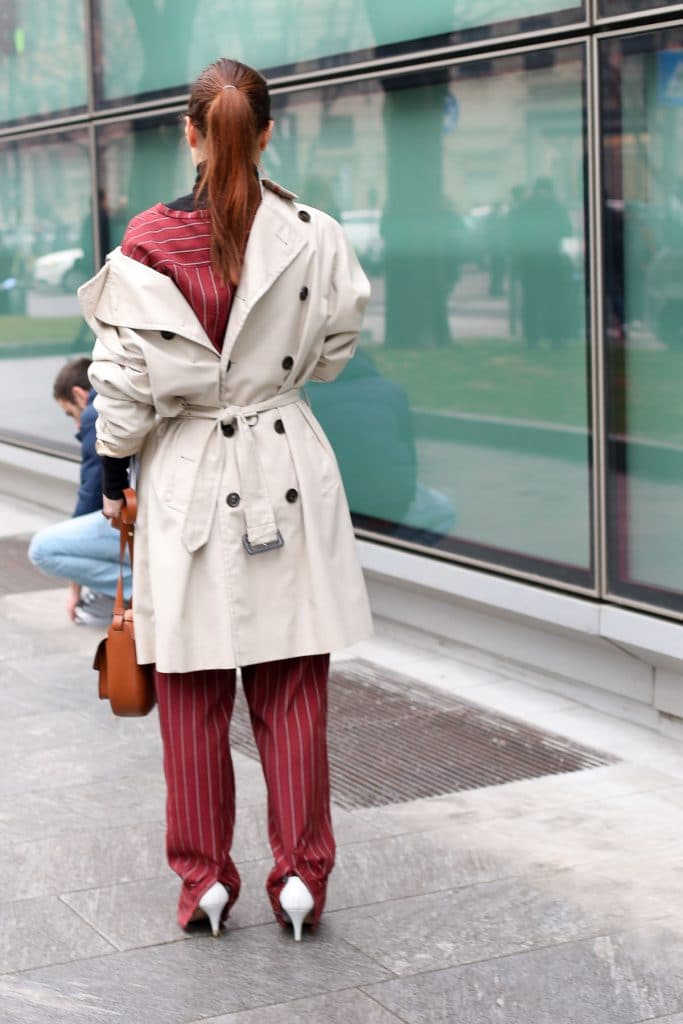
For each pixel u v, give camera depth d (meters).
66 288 10.70
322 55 7.48
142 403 3.99
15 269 11.39
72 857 4.86
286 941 4.22
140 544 4.11
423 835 5.02
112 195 9.94
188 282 3.93
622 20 5.70
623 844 4.93
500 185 6.51
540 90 6.20
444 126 6.78
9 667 7.19
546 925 4.32
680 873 4.68
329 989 3.94
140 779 5.63
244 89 3.96
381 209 7.25
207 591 4.03
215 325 3.97
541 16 6.11
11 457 11.49
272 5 7.82
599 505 6.06
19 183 11.20
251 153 3.95
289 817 4.17
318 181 7.66
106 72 9.77
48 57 10.52
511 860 4.80
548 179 6.25
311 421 4.21
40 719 6.39
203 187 3.96
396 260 7.20
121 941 4.23
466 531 6.91
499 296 6.60
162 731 4.18
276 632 4.07
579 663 6.41
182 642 4.00
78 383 7.68
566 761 5.75
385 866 4.76
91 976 4.02
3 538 10.45
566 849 4.89
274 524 4.04
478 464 6.81
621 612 5.94
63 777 5.66
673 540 5.77
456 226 6.81
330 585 4.12
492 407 6.70
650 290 5.77
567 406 6.29
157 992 3.93
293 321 4.05
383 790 5.47
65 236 10.62
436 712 6.39
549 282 6.32
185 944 4.21
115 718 6.40
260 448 4.06
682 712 5.90
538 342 6.41
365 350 7.45
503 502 6.67
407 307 7.16
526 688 6.69
